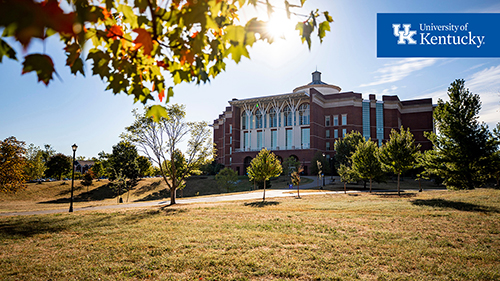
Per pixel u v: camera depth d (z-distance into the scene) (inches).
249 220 562.6
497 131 863.1
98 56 96.7
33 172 2454.5
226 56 106.5
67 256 330.0
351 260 297.6
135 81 110.4
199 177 2765.7
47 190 2129.7
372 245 350.9
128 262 304.2
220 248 349.7
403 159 1058.7
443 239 368.5
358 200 919.0
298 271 267.1
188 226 505.7
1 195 1849.2
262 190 1595.7
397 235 398.3
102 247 365.1
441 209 606.5
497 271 256.2
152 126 1000.2
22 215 749.3
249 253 324.5
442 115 829.8
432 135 870.4
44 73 55.8
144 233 449.1
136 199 2059.5
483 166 781.3
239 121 3147.1
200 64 106.0
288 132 2859.3
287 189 1632.6
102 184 2475.4
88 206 1088.2
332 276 253.0
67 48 83.2
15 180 732.0
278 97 2847.0
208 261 296.7
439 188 1581.0
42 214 768.3
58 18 48.3
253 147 2994.6
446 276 249.0
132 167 2394.2
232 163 2960.1
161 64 113.3
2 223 592.7
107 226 530.9
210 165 2938.0
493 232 393.1
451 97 820.0
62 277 263.9
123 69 102.7
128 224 548.4
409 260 294.2
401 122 2957.7
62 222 590.9
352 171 1317.7
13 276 266.5
